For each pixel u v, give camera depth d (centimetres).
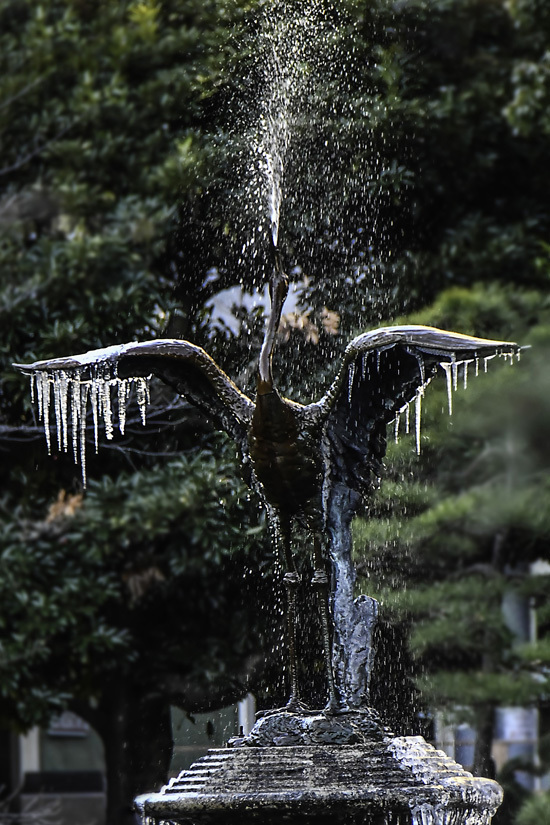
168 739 2097
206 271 1991
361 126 1928
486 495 2067
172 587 2081
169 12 2156
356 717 902
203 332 1953
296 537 1272
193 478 1917
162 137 2142
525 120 2123
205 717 2028
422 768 877
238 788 852
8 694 2105
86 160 2120
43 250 2052
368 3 1964
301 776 856
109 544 2028
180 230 2009
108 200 2134
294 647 935
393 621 1981
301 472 916
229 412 952
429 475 2142
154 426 1986
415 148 2080
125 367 941
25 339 2094
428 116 2098
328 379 1802
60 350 2017
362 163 1934
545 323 2120
